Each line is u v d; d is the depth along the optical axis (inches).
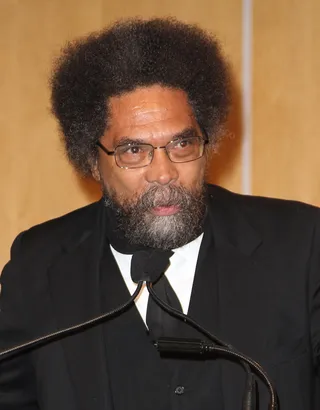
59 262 201.3
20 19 315.6
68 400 187.8
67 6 312.7
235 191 306.3
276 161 304.0
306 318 187.8
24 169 317.4
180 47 190.7
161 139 177.5
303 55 300.7
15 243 211.0
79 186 314.7
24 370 197.5
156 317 192.2
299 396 183.2
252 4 303.3
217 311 193.6
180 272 199.2
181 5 306.7
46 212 317.1
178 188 177.6
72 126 203.2
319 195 301.7
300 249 194.4
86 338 191.0
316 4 299.3
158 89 181.6
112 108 184.2
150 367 192.5
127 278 200.1
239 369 182.2
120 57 186.1
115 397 191.8
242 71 304.3
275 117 303.4
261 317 186.5
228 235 198.8
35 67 315.3
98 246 202.8
